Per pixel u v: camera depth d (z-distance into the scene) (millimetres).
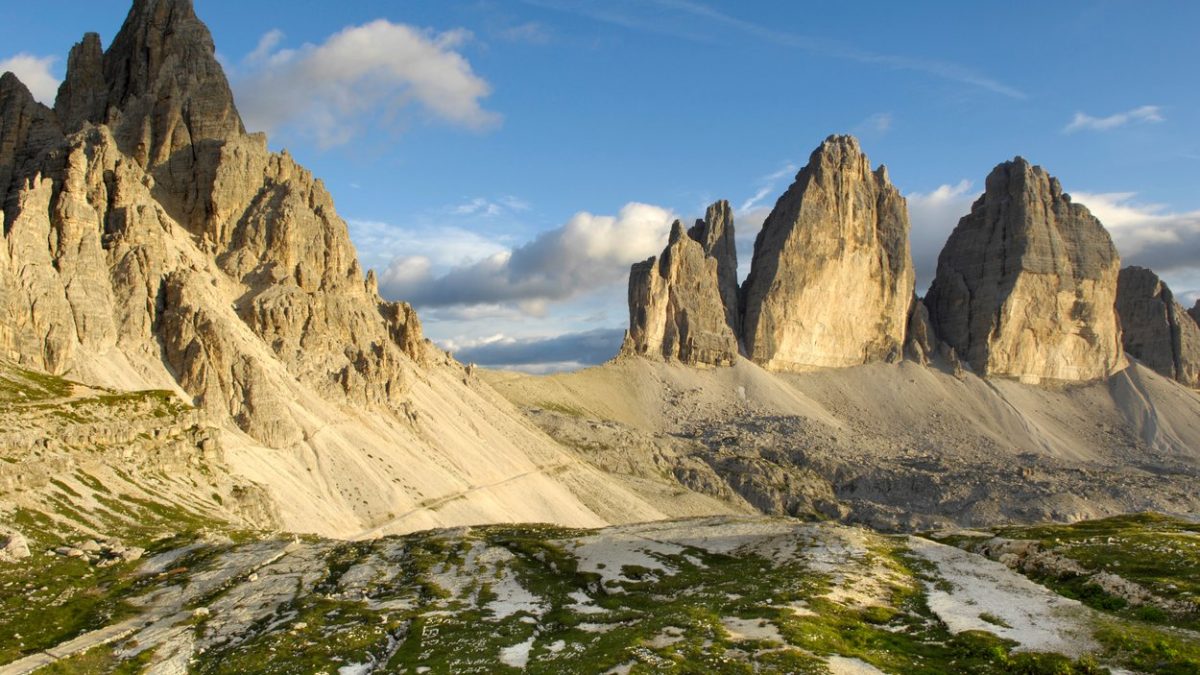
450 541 108750
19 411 122938
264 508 147375
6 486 104750
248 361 191500
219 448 155125
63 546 96812
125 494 120250
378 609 75438
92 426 127125
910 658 54625
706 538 100812
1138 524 105062
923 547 91000
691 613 63094
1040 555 82938
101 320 174000
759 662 51812
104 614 77312
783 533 97812
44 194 180500
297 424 193750
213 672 60469
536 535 112000
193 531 110875
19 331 154750
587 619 68938
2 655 65438
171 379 178125
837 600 67250
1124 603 67062
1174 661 50344
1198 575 69750
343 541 113500
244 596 82500
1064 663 51312
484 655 59438
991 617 62781
